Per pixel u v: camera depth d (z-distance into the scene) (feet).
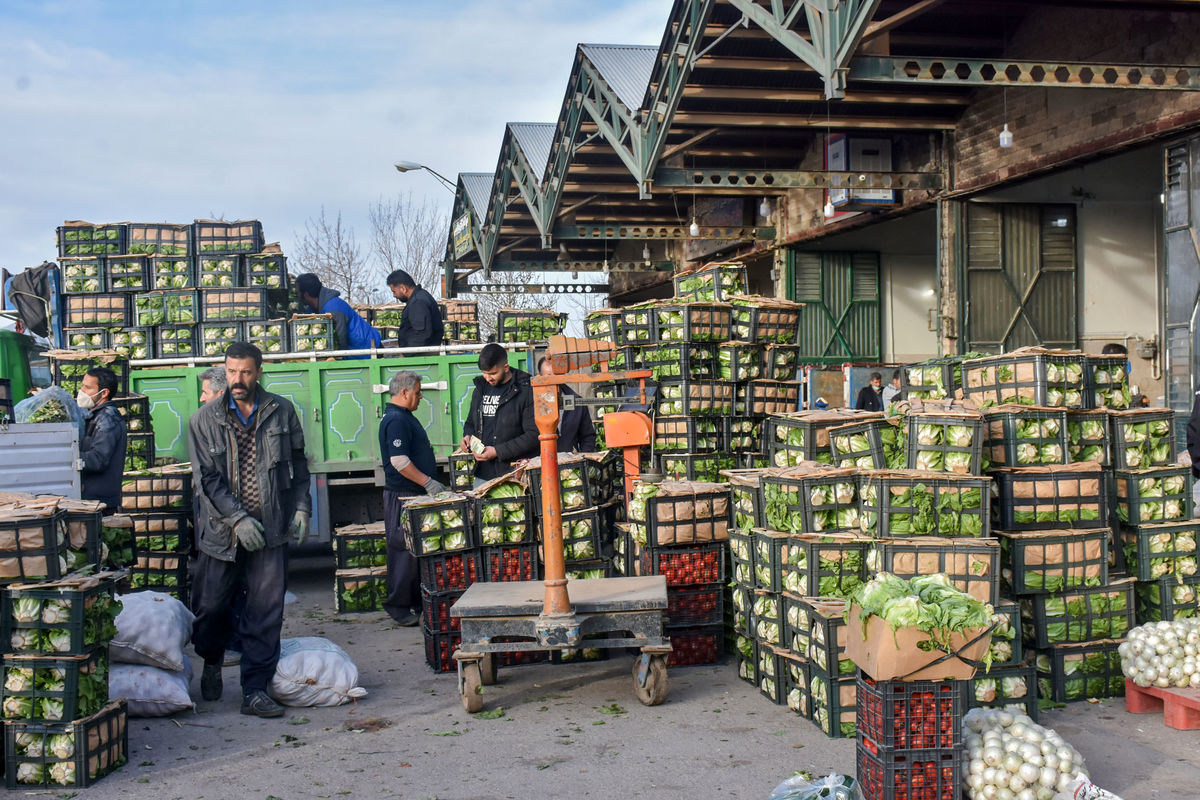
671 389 29.07
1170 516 20.20
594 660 23.56
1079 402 20.30
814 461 20.86
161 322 39.29
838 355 81.41
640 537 22.71
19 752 15.69
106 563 19.24
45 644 15.64
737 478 21.21
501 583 21.75
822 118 61.46
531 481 23.24
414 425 27.84
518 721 18.76
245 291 39.22
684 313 28.60
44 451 23.90
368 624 28.71
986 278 62.95
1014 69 39.45
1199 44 44.86
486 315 129.59
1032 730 14.07
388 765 16.46
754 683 20.71
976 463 18.12
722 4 49.52
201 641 20.31
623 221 92.07
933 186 62.23
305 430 34.63
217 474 19.44
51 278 40.34
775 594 19.40
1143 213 65.77
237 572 20.03
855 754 16.02
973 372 20.89
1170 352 48.24
